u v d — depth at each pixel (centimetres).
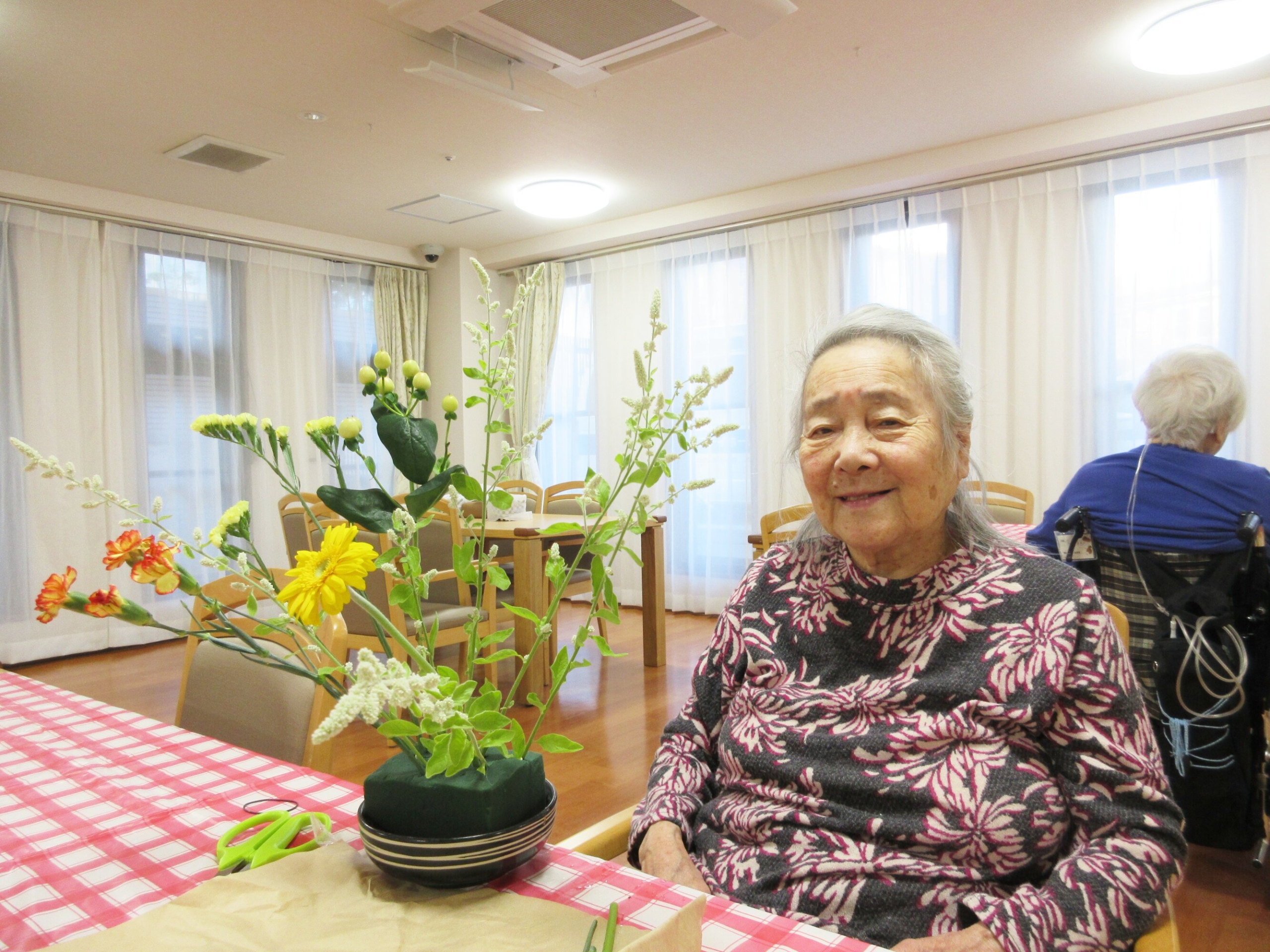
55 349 448
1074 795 86
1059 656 87
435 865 64
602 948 57
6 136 381
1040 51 314
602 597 70
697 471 528
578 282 587
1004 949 75
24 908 71
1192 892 190
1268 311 357
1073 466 402
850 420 97
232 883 67
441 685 64
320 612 61
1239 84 346
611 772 267
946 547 100
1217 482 184
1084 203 400
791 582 108
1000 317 421
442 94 343
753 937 66
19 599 429
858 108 365
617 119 372
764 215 493
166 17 281
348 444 65
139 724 124
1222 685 184
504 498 69
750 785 101
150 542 65
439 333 615
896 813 91
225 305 514
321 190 465
